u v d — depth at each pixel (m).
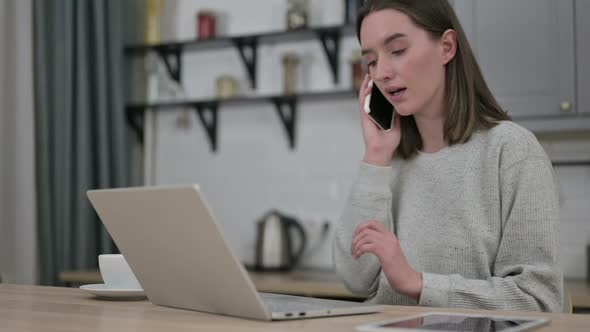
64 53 3.19
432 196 1.53
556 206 1.38
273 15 3.44
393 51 1.46
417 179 1.57
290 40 3.38
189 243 0.96
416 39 1.46
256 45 3.45
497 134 1.45
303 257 3.30
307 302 1.07
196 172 3.56
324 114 3.32
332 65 3.25
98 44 3.32
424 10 1.46
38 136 3.08
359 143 3.25
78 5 3.26
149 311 1.07
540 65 2.71
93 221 3.27
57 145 3.13
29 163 3.00
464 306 1.23
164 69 3.62
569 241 2.96
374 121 1.55
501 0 2.77
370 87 1.57
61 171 3.14
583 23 2.66
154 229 1.02
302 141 3.36
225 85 3.40
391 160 1.63
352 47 3.29
